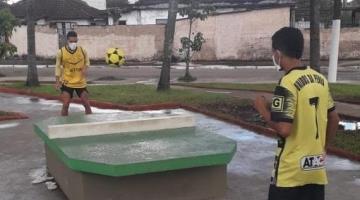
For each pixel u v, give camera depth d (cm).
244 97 1366
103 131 602
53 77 2294
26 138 891
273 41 350
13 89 1620
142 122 619
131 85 1681
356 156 715
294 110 338
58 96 1413
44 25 3409
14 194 584
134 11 3862
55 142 565
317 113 343
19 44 3391
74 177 524
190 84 1798
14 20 1866
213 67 2838
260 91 1513
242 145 825
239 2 3881
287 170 343
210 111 1144
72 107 1263
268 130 901
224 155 511
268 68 2752
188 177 527
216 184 543
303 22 3638
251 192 582
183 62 3189
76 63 952
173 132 615
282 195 345
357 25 3591
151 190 514
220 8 3797
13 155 767
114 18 3831
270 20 3167
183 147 534
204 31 3200
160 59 3250
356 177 636
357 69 2623
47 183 617
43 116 1139
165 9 3834
